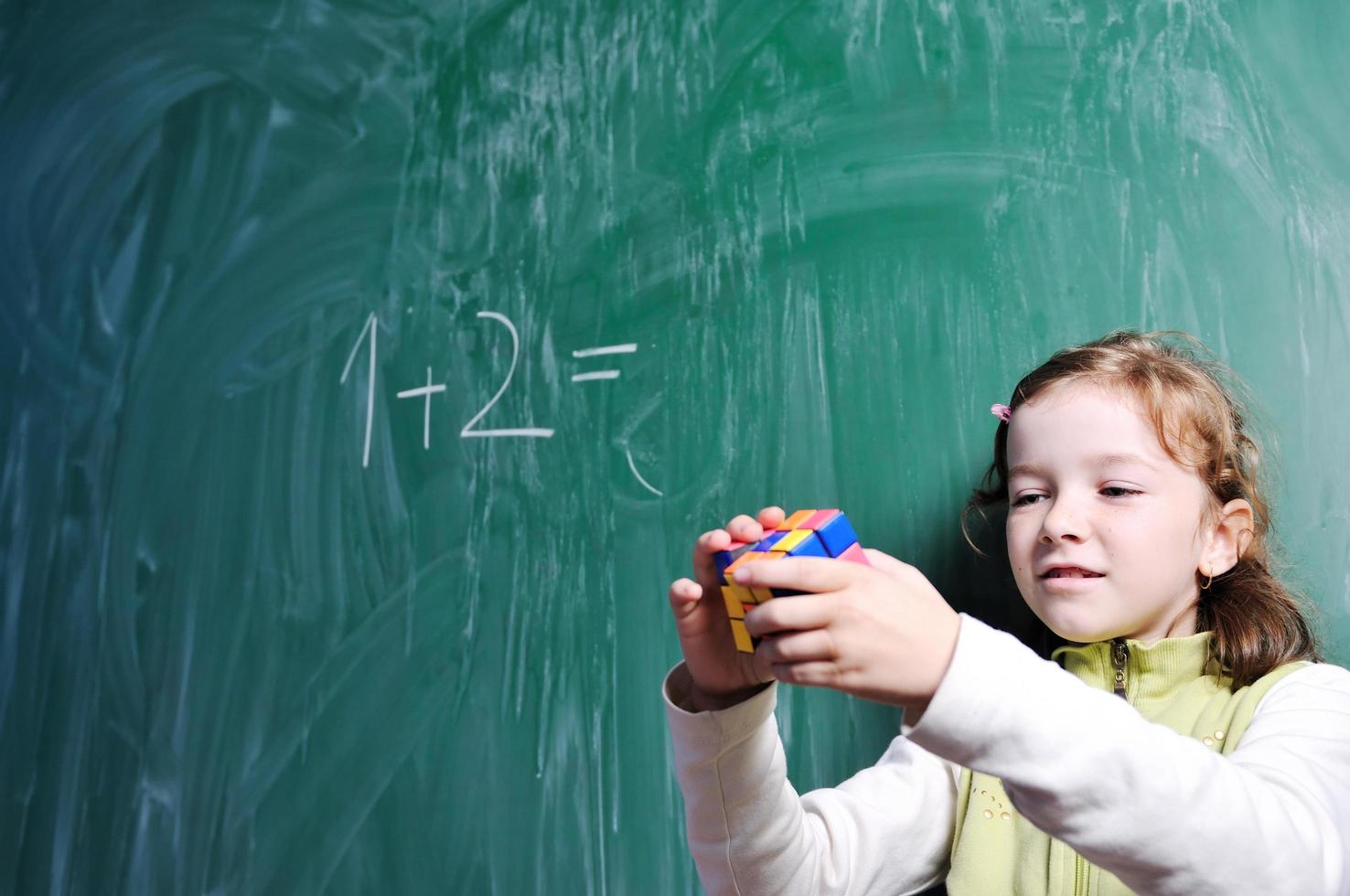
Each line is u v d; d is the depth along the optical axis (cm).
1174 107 79
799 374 86
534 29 100
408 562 98
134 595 108
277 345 107
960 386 82
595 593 91
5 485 116
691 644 58
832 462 85
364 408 102
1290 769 52
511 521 95
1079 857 65
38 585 113
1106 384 66
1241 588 67
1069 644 75
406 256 103
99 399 114
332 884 96
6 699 112
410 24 106
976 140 83
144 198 116
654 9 95
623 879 86
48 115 122
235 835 100
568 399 94
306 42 111
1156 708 66
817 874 66
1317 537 72
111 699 107
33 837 108
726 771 61
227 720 102
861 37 88
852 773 82
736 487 87
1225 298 76
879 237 85
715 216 91
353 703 98
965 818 71
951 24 85
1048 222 81
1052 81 82
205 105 115
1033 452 67
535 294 97
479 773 92
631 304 93
